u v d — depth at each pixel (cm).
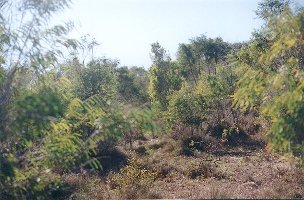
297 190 947
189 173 1262
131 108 574
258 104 698
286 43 570
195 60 4909
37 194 577
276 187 984
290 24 574
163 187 1116
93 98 596
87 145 602
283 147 598
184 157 1569
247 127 1961
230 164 1416
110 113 572
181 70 4556
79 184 979
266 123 1116
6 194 561
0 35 554
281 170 1180
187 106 1912
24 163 570
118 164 1411
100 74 1758
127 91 3675
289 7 588
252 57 932
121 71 3766
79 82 1706
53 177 586
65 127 561
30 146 553
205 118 1972
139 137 1934
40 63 554
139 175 1175
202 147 1739
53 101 524
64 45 574
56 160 562
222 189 967
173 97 1950
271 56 599
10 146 557
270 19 596
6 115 520
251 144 1814
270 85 603
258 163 1384
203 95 1975
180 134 1803
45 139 570
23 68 574
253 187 1045
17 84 571
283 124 573
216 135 1933
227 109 2022
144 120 569
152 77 3069
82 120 598
